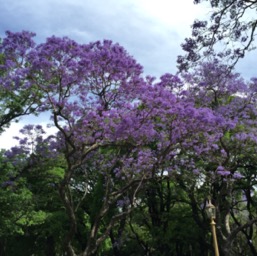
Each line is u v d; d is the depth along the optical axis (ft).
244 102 79.92
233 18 36.91
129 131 61.57
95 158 73.20
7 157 79.56
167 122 63.93
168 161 70.03
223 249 70.85
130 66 62.59
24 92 77.20
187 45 39.32
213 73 75.25
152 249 109.91
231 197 79.77
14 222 81.82
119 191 67.26
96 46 64.44
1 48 59.62
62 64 59.41
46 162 83.10
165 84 65.77
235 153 76.74
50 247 109.91
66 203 61.52
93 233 63.77
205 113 64.13
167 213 94.22
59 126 60.44
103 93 64.85
